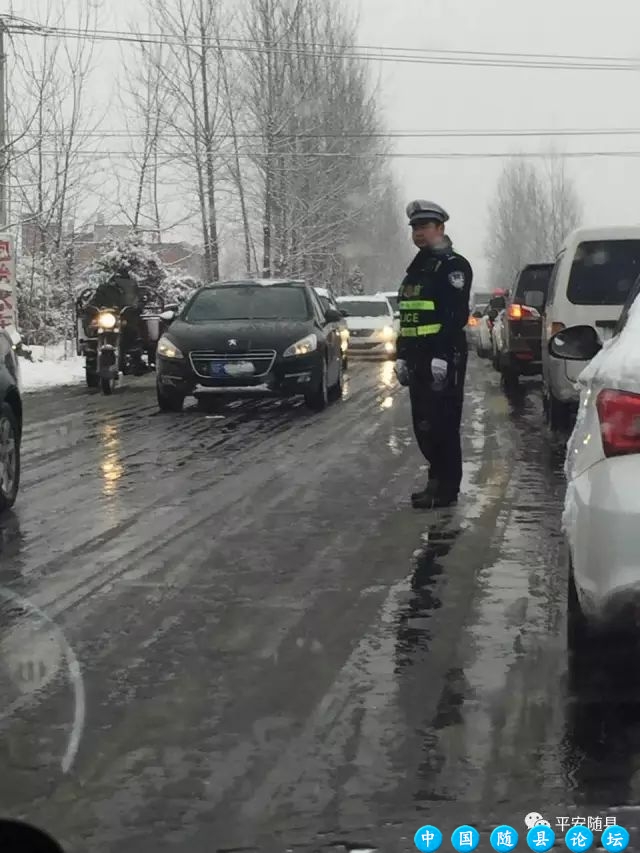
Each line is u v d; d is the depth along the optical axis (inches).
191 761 160.2
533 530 300.2
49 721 175.5
